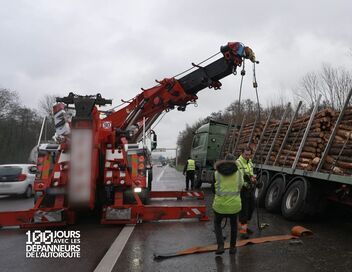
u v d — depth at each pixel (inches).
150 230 349.1
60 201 365.1
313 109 407.8
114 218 361.1
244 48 441.4
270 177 477.1
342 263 245.6
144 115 488.1
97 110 368.8
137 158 401.1
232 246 268.5
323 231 344.8
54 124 407.8
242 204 327.6
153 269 235.0
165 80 479.2
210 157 804.6
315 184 383.2
